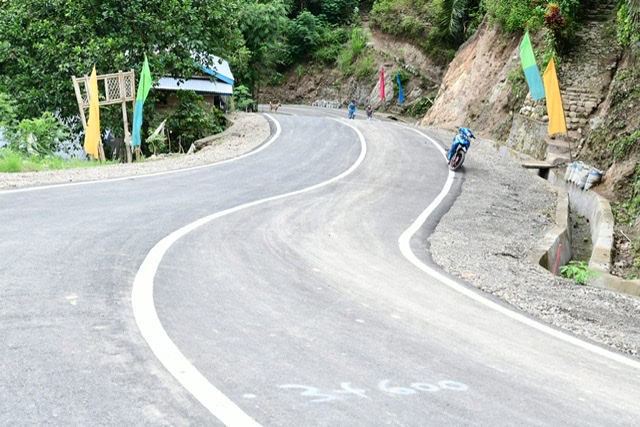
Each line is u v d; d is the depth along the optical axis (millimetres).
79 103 17844
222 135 22844
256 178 13867
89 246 6738
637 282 8930
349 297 5797
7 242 6605
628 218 13594
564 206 14148
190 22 22984
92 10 21875
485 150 22172
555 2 24078
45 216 8203
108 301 4938
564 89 21797
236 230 8461
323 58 61031
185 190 11555
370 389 3734
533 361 4543
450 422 3377
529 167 18891
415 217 11078
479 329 5242
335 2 63562
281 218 9719
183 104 25391
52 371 3615
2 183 10773
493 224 11391
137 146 18250
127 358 3867
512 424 3424
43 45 20672
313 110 53812
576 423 3508
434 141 22734
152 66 22188
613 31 23031
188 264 6391
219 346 4207
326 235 8844
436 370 4156
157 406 3287
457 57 37281
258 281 6016
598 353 4945
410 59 51656
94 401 3297
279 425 3182
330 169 16031
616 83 18438
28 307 4648
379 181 14828
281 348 4281
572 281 8125
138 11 21703
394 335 4820
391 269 7230
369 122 27922
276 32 54875
